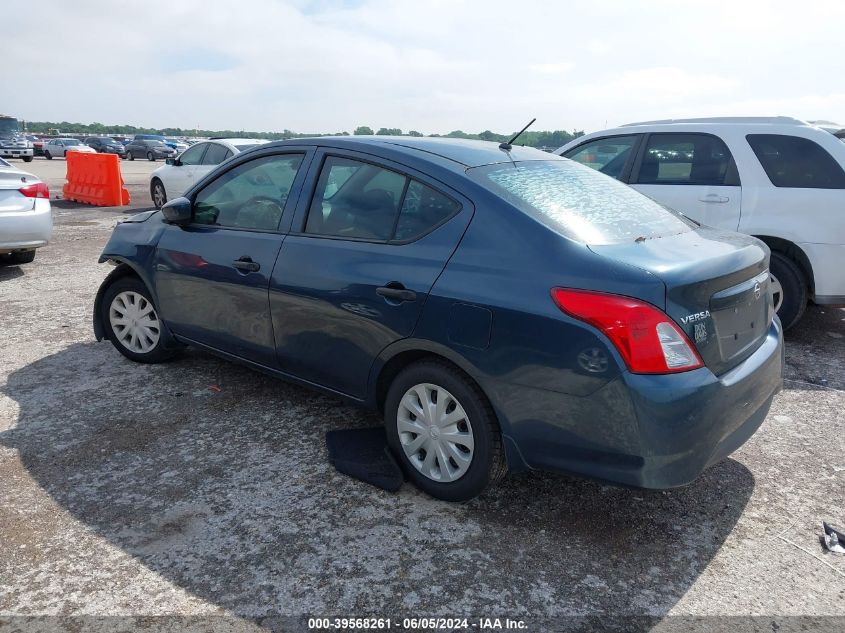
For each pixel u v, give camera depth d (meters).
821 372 4.80
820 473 3.40
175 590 2.48
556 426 2.60
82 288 7.11
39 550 2.71
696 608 2.43
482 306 2.70
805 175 5.23
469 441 2.90
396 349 3.04
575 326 2.48
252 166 3.90
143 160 43.53
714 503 3.12
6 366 4.74
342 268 3.22
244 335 3.82
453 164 3.12
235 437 3.70
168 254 4.20
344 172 3.43
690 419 2.43
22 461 3.40
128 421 3.88
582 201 3.15
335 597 2.46
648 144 6.00
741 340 2.82
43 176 23.53
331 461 3.40
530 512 3.01
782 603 2.46
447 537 2.82
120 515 2.95
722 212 5.50
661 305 2.42
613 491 3.19
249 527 2.87
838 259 5.11
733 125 5.59
